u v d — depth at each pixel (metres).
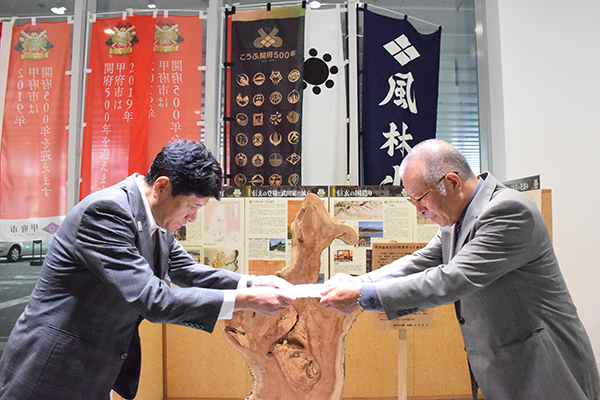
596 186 2.47
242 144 2.64
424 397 2.42
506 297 1.10
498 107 2.56
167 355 2.44
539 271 1.10
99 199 1.01
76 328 0.99
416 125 2.71
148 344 2.25
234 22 2.69
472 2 2.93
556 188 2.47
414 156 1.17
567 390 1.04
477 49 2.81
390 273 1.38
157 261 1.16
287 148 2.60
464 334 1.23
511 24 2.53
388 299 1.10
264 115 2.64
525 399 1.08
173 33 2.73
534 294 1.09
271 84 2.64
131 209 1.05
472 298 1.17
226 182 2.64
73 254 1.00
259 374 1.30
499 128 2.55
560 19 2.53
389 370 2.42
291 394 1.31
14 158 2.72
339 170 2.66
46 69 2.76
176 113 2.70
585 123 2.49
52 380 0.97
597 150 2.48
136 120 2.67
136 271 0.98
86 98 2.73
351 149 2.64
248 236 2.30
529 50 2.52
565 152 2.48
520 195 1.11
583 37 2.52
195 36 2.73
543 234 1.10
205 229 2.32
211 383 2.42
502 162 2.52
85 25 2.80
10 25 2.78
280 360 1.32
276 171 2.61
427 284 1.08
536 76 2.51
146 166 2.65
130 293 0.95
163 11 2.75
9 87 2.76
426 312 1.52
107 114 2.70
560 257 2.45
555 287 1.12
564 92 2.51
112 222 0.99
